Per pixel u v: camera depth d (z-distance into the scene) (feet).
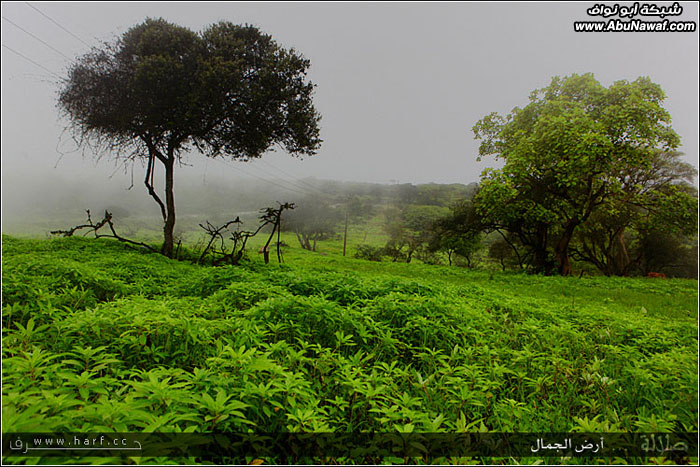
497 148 79.71
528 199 77.36
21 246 37.86
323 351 10.68
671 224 74.79
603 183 68.80
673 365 10.82
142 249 47.11
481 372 10.39
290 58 52.13
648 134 56.75
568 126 60.23
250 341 10.48
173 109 45.32
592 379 10.12
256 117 50.42
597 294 37.24
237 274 21.57
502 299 24.72
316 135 58.75
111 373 8.70
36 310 12.55
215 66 44.65
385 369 10.43
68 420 5.71
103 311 11.59
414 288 20.81
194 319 11.39
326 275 24.25
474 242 110.73
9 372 7.03
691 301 32.71
